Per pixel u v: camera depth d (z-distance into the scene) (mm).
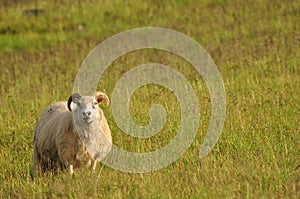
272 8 105812
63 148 39344
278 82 59125
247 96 54500
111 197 34906
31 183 39156
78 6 118188
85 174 37969
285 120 47406
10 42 103875
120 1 119188
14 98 60812
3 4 124312
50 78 71500
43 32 109500
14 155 45719
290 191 33656
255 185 35000
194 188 35000
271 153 40250
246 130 45469
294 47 75625
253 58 72562
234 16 104625
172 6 115188
